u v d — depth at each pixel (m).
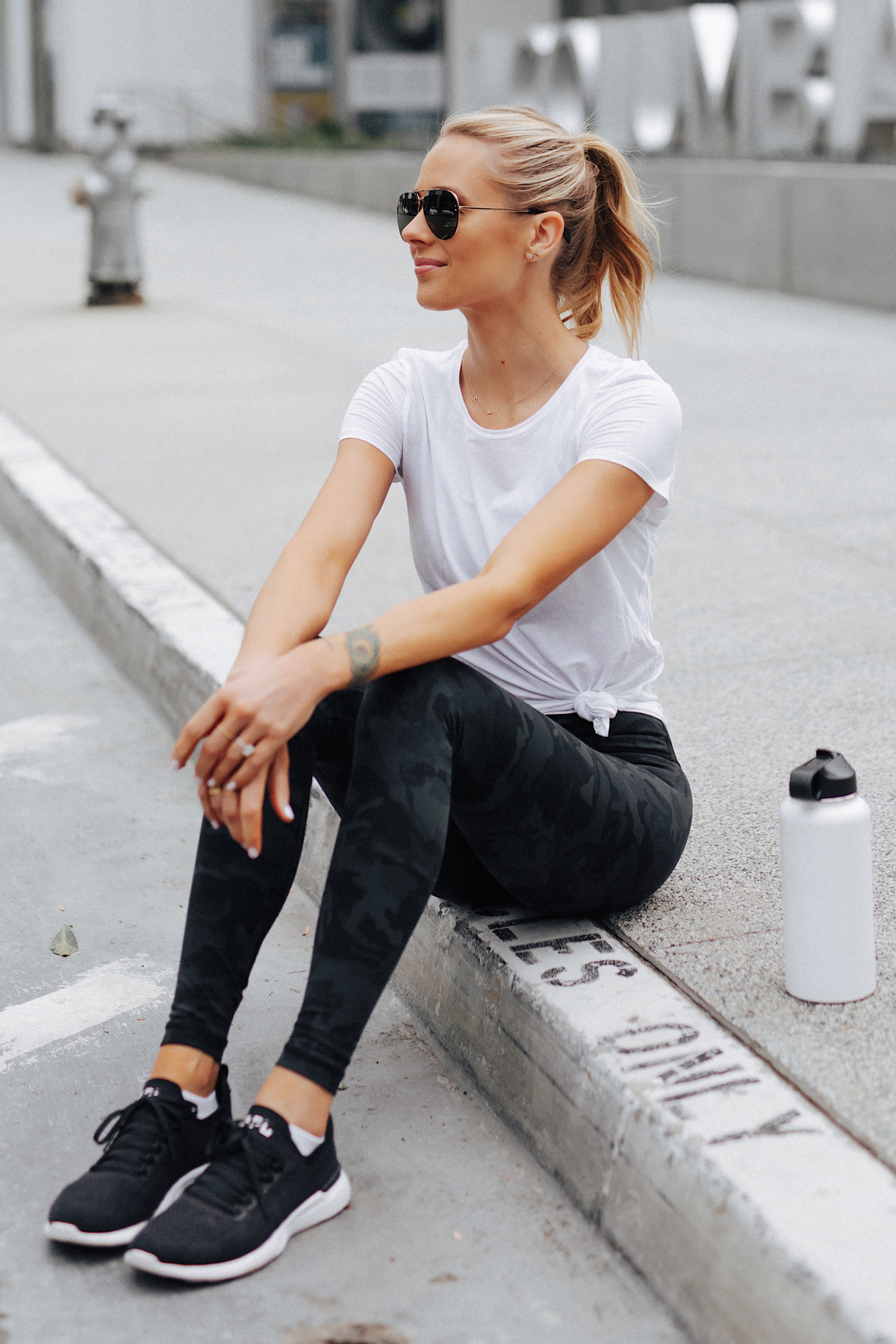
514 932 2.46
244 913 2.13
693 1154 1.87
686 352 8.75
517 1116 2.31
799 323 9.93
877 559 4.76
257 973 2.86
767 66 12.91
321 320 9.95
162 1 26.41
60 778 3.81
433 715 2.08
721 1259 1.80
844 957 2.19
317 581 2.29
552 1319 1.92
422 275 2.29
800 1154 1.85
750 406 7.19
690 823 2.46
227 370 8.27
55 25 27.30
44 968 2.86
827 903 2.17
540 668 2.40
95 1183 2.02
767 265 11.52
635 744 2.43
